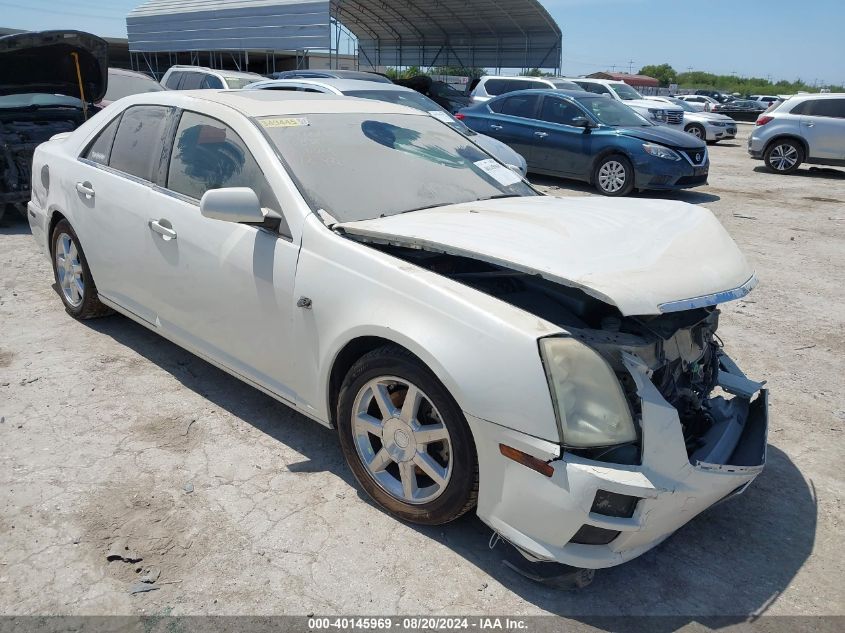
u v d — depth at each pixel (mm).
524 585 2602
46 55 7270
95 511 2881
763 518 3084
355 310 2785
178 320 3738
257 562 2643
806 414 4047
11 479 3061
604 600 2559
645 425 2354
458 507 2654
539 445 2338
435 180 3646
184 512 2904
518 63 29766
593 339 2561
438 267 3088
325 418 3105
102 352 4391
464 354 2475
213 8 23500
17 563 2578
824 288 6480
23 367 4129
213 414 3709
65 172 4492
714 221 3180
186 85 12984
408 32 32344
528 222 2982
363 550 2734
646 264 2557
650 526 2385
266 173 3252
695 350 2979
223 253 3324
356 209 3215
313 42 21078
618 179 10844
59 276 4855
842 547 2908
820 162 14258
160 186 3756
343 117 3799
